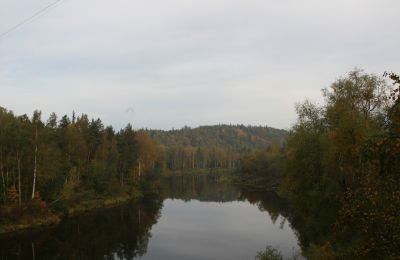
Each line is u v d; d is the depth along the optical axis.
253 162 142.12
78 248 40.97
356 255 11.53
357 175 13.52
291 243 42.06
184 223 55.22
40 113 58.09
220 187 113.00
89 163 76.31
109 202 73.56
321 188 36.03
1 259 36.38
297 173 38.72
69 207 61.19
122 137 92.06
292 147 39.66
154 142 124.31
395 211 10.44
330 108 34.91
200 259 37.06
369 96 32.47
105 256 38.19
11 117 63.19
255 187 111.69
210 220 57.59
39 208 52.88
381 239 10.52
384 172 9.50
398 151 8.70
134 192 87.25
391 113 9.94
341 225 11.91
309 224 37.91
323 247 28.58
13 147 53.72
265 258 32.50
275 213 63.00
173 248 41.19
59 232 47.97
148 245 42.56
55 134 69.31
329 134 35.53
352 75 34.25
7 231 46.12
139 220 57.31
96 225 53.03
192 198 85.88
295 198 42.25
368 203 11.28
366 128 29.08
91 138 81.50
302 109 40.12
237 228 51.31
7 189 52.16
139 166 99.81
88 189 73.88
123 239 45.31
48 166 57.25
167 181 137.88
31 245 41.50
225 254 38.56
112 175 78.69
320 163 35.88
